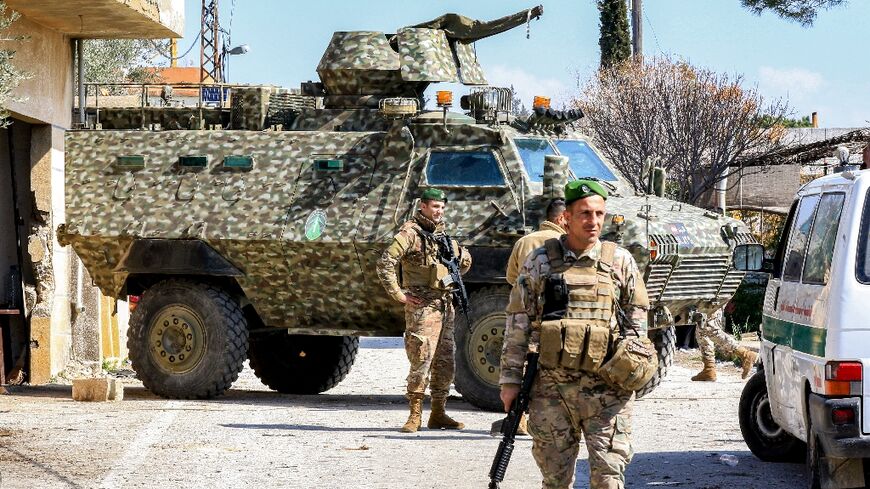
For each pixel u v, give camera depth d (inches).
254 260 586.9
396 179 575.2
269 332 654.5
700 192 1572.3
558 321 262.4
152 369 593.6
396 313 588.1
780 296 376.2
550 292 264.8
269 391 673.0
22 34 658.2
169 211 597.3
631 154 1601.9
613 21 1884.8
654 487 367.2
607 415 263.0
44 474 375.2
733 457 416.2
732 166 1567.4
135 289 625.6
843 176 334.3
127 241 601.9
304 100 634.8
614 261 267.4
